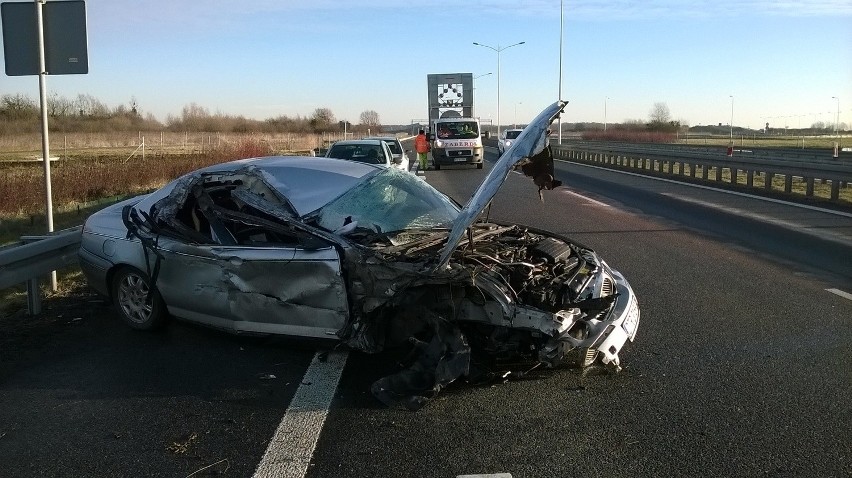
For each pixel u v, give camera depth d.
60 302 7.40
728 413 4.35
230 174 5.92
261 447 3.99
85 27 7.95
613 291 5.37
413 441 4.04
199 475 3.67
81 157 34.56
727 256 9.38
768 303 6.91
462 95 39.72
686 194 17.98
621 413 4.38
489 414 4.41
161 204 6.19
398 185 6.25
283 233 5.36
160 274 5.99
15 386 4.98
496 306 4.71
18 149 46.09
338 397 4.72
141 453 3.94
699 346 5.62
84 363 5.47
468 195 18.83
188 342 5.99
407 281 4.71
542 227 12.15
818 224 12.23
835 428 4.11
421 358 4.82
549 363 4.59
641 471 3.64
